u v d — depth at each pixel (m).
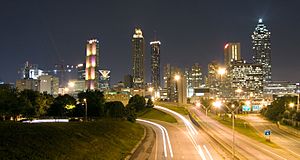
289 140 138.12
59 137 74.31
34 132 69.75
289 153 101.81
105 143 90.56
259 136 145.75
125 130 127.06
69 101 174.50
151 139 126.81
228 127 174.75
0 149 55.53
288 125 191.25
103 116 170.25
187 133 147.38
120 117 171.75
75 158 68.25
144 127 167.25
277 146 116.88
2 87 128.38
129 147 101.00
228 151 101.19
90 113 170.25
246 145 115.12
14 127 68.31
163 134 143.12
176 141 122.31
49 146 66.50
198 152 98.38
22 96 127.56
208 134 145.25
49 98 168.88
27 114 136.00
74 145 74.88
